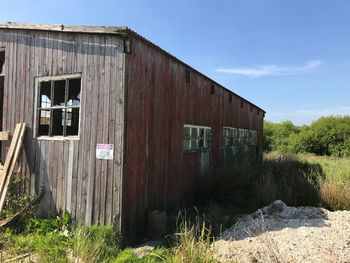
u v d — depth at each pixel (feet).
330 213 21.65
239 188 30.17
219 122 37.06
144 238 19.83
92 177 19.15
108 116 18.75
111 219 18.33
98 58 19.24
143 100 20.38
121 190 18.16
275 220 20.71
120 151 18.30
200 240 15.03
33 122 21.74
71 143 20.07
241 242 16.99
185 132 27.61
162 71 22.97
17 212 20.39
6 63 23.03
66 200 20.03
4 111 22.99
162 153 23.12
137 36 19.13
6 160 21.39
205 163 32.27
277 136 109.91
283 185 28.94
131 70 18.97
